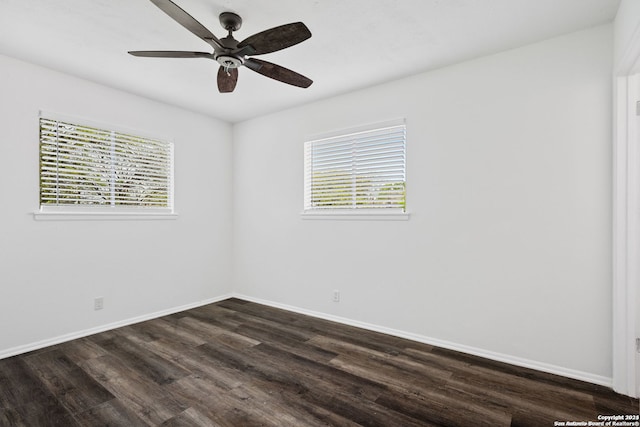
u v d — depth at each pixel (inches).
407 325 121.4
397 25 89.2
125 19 86.3
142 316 140.9
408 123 121.0
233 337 122.3
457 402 80.3
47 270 114.5
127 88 131.6
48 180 114.8
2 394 83.3
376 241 128.8
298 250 152.9
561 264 93.8
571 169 92.4
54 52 103.6
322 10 82.9
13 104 107.0
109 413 75.6
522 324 99.6
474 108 107.5
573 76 92.0
